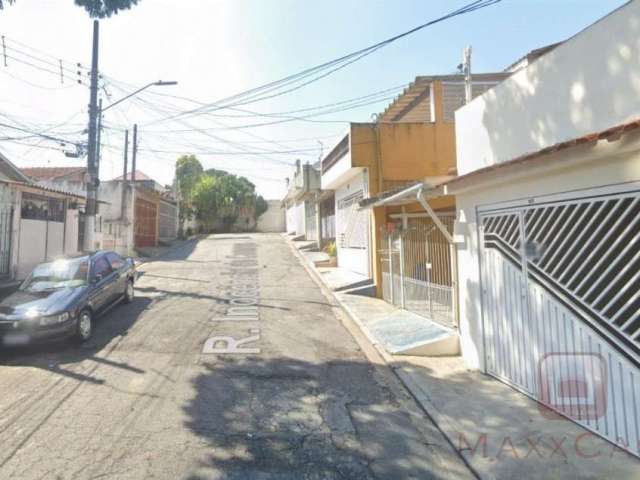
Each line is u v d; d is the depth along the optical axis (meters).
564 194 4.14
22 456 3.69
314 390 5.32
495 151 6.46
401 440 4.10
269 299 10.82
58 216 14.22
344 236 15.47
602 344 3.81
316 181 20.25
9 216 11.73
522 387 4.92
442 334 6.88
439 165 11.79
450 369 5.94
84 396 5.02
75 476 3.40
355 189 13.73
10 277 11.65
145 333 7.73
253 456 3.75
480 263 5.75
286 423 4.41
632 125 3.05
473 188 5.52
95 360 6.32
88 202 13.05
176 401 4.89
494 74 11.49
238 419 4.48
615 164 3.58
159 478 3.39
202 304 10.13
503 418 4.38
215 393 5.15
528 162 4.22
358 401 5.02
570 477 3.33
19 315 6.61
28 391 5.16
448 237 6.75
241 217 41.84
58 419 4.41
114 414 4.54
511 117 6.05
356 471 3.55
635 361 3.52
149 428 4.23
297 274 14.92
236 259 18.91
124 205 21.28
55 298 7.13
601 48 4.41
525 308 4.82
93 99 13.06
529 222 4.70
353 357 6.66
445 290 7.30
